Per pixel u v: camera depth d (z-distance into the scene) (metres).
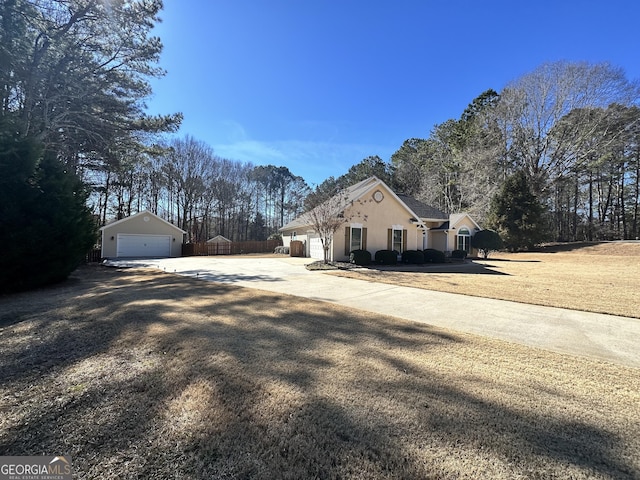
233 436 2.20
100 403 2.66
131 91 15.35
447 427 2.27
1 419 2.45
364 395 2.73
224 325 4.86
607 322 5.38
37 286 8.98
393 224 17.94
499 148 29.36
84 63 13.31
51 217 8.98
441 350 3.89
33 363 3.54
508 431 2.23
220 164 40.66
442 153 36.59
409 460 1.95
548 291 8.24
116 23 13.26
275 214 48.81
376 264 15.91
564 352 3.92
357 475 1.84
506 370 3.32
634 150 28.67
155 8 13.66
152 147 17.72
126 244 25.55
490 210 28.38
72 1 12.09
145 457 2.01
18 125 8.40
